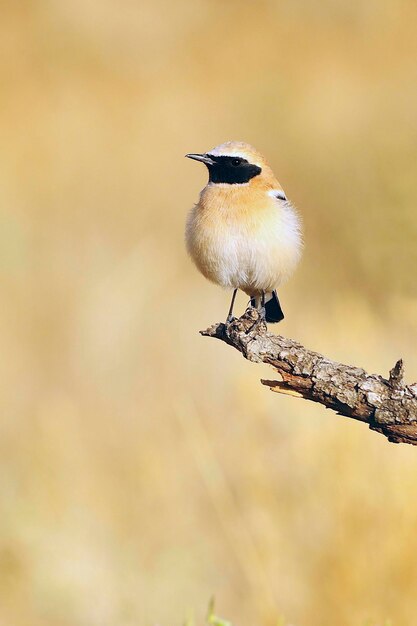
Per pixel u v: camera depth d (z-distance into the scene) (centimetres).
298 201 1970
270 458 1205
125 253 1984
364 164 1880
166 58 3203
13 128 2738
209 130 2623
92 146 2625
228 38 3262
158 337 1667
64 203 2312
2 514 1279
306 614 1098
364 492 1128
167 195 2345
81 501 1300
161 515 1279
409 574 1090
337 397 709
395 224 1641
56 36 3203
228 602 1195
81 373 1625
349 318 1412
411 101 2234
